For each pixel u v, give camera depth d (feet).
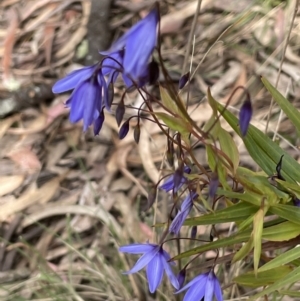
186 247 0.97
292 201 0.69
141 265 0.64
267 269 0.67
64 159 1.21
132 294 0.98
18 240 1.10
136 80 0.50
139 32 0.45
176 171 0.57
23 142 1.24
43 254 1.08
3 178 1.18
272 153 0.70
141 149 1.17
